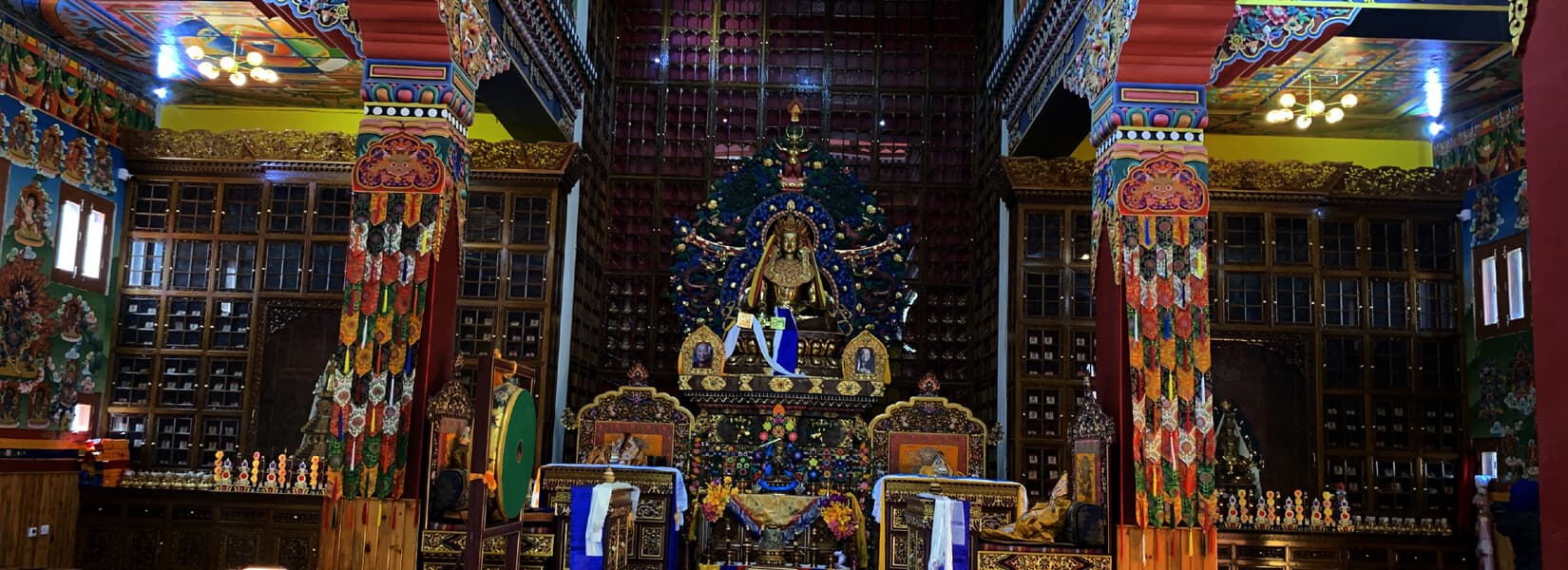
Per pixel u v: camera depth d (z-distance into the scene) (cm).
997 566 884
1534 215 417
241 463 1248
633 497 997
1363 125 1414
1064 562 884
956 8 1553
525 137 1322
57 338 1228
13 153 1141
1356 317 1344
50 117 1202
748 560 1216
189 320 1346
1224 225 1354
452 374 909
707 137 1514
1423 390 1330
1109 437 900
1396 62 1170
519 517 847
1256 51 930
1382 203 1345
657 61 1537
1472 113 1343
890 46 1552
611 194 1501
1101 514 898
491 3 1002
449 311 933
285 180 1359
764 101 1527
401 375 887
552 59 1212
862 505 1274
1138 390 892
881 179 1516
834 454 1295
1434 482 1322
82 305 1273
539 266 1305
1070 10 1062
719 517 1205
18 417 1159
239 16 1121
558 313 1318
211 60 1262
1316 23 927
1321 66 1191
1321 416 1326
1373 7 929
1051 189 1300
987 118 1469
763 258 1391
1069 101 1125
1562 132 402
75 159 1250
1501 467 1246
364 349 891
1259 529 1189
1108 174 943
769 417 1305
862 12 1553
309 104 1445
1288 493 1327
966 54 1548
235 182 1360
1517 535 753
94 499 1212
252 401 1327
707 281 1430
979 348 1451
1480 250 1311
